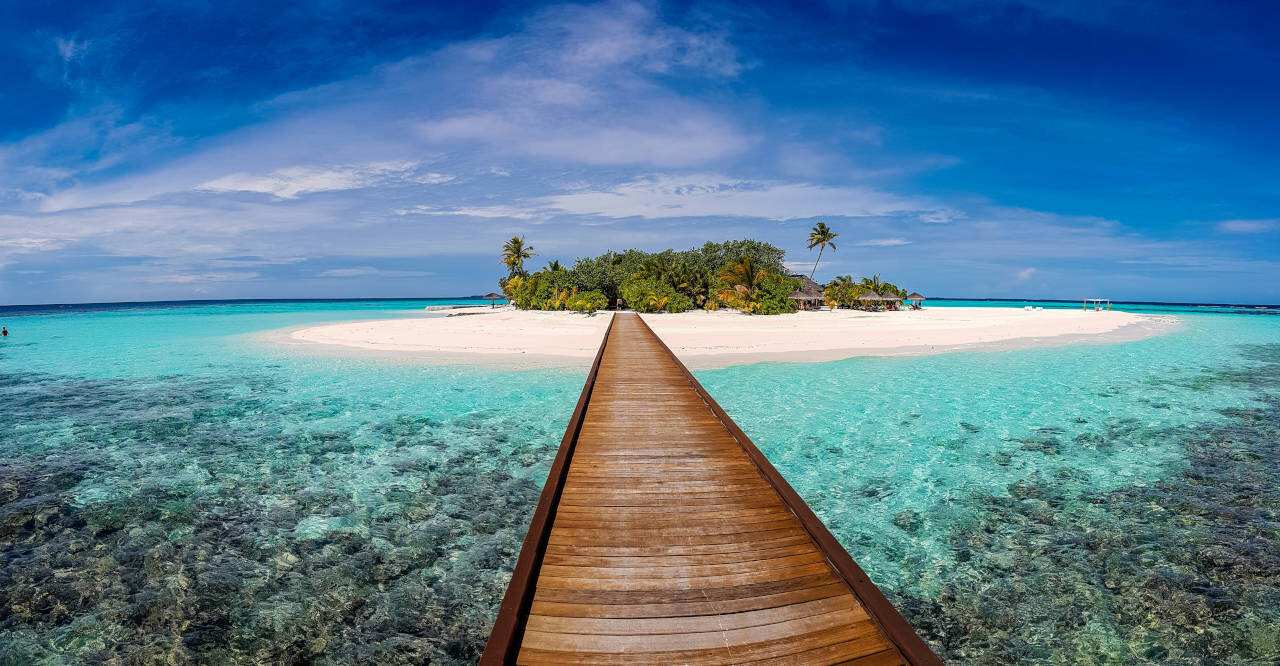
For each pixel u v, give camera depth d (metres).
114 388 17.78
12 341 33.91
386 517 8.16
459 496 8.92
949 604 5.97
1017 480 9.36
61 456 10.94
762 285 55.59
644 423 9.22
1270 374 19.75
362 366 21.39
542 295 66.56
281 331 39.62
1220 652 5.16
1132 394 16.05
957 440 11.55
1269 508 8.18
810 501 8.56
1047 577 6.44
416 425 12.99
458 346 26.75
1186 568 6.56
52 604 6.01
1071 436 11.84
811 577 4.52
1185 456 10.54
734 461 7.33
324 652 5.31
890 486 9.12
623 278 66.31
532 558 4.47
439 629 5.65
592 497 6.16
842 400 15.14
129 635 5.51
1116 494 8.77
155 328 45.50
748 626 3.88
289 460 10.63
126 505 8.59
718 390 16.44
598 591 4.31
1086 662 5.09
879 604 3.96
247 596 6.17
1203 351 27.36
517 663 3.53
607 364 15.73
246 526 7.87
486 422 13.23
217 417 13.87
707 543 5.09
